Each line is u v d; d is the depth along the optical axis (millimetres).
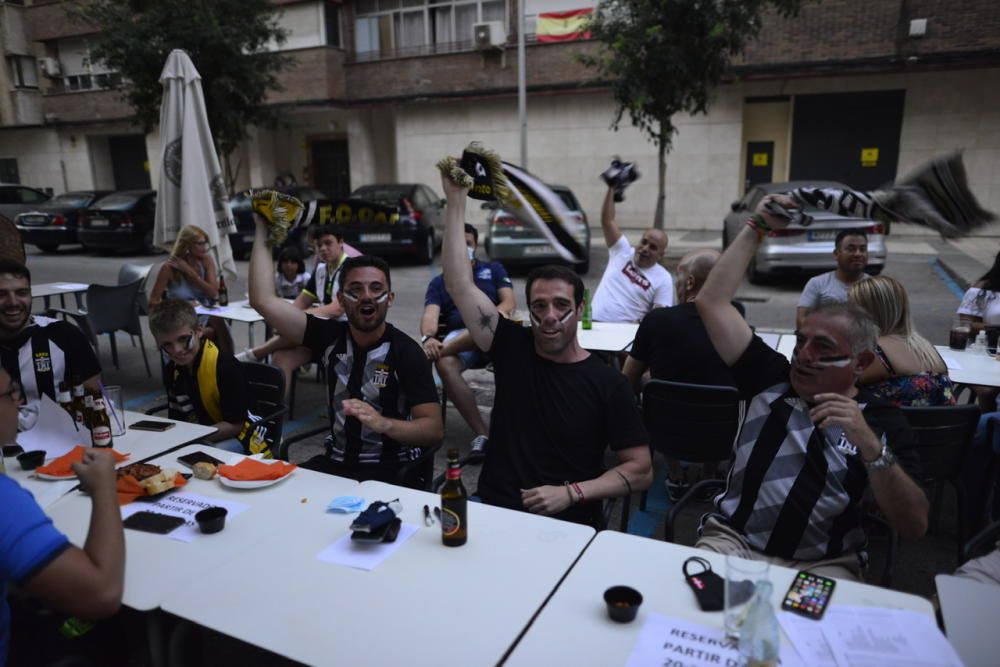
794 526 2248
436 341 4523
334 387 3100
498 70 16875
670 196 16359
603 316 5484
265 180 20547
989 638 1623
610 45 10242
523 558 1958
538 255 11078
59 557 1559
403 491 2414
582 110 16641
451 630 1634
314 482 2500
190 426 3098
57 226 14930
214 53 13422
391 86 18078
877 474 2027
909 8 13367
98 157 22812
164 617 1838
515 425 2676
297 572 1891
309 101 18203
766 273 9773
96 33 20578
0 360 3043
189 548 2027
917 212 2076
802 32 14164
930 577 3242
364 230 12242
